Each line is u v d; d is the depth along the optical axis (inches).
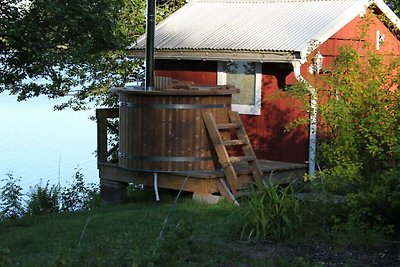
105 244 254.4
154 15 431.2
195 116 419.8
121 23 676.7
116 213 391.9
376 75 333.1
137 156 432.5
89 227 351.9
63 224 370.3
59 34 595.5
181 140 421.1
